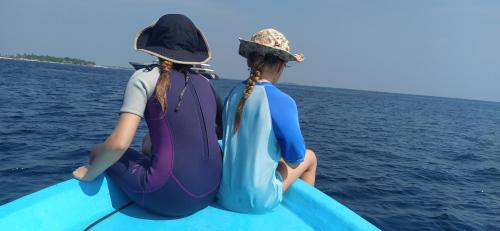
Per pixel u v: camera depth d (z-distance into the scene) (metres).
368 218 6.93
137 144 10.70
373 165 12.09
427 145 19.03
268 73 2.43
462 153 17.17
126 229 2.26
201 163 2.31
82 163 8.37
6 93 23.86
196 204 2.37
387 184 9.54
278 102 2.33
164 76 2.15
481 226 7.07
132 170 2.35
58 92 29.64
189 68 2.35
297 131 2.33
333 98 76.94
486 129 35.12
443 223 7.02
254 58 2.41
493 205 8.65
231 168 2.43
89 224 2.27
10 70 57.44
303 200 2.64
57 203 2.20
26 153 8.92
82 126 13.88
